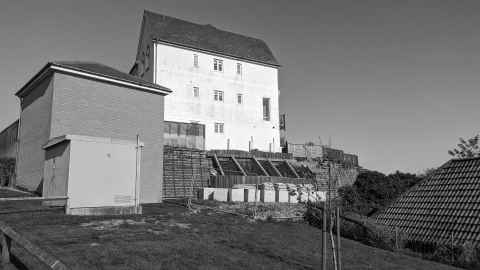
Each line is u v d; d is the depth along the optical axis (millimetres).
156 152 20391
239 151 31156
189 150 26234
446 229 15070
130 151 14297
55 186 13898
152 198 19781
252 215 16734
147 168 19828
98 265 7160
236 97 37375
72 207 12766
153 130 20453
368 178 26547
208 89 35594
